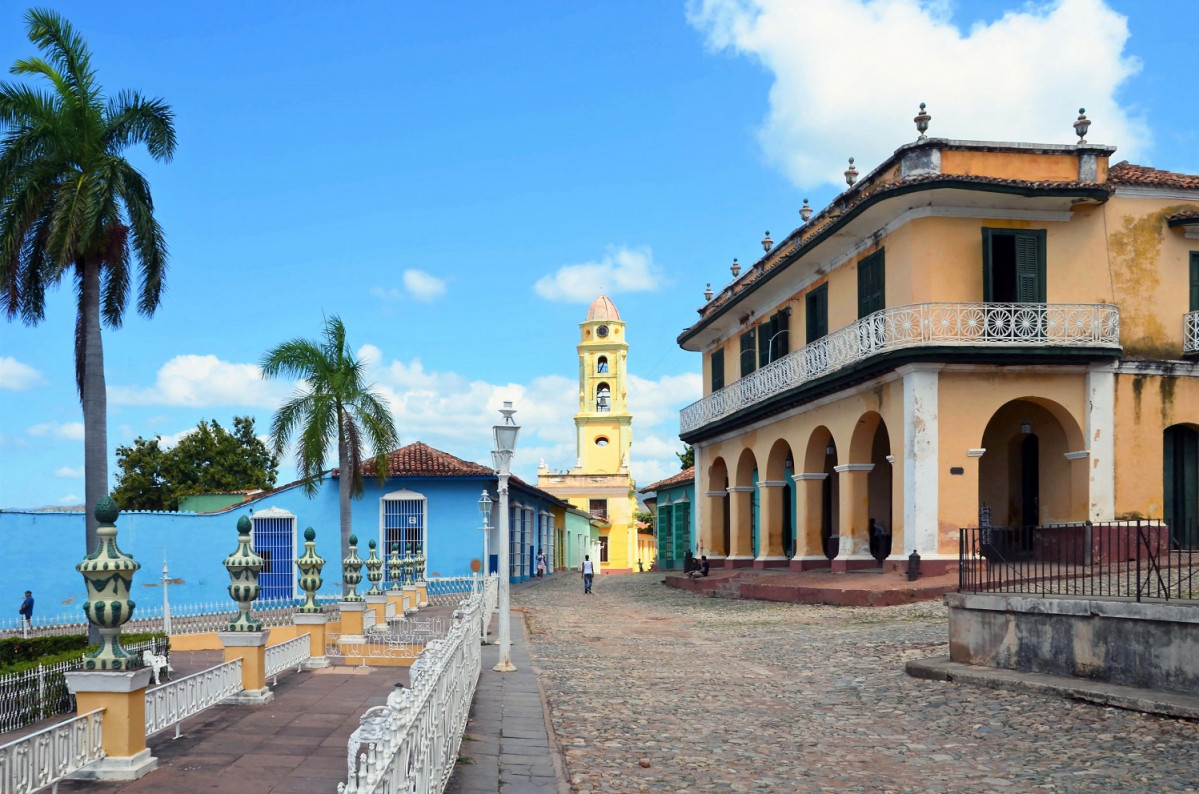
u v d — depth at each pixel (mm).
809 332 27453
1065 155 21641
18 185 18188
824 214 27359
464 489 33875
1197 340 21859
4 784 6055
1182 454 22312
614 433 72125
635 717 10367
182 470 48688
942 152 21312
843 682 12398
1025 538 13055
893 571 21500
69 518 26859
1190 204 22516
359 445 28578
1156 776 7562
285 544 31859
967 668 11773
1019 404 23688
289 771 7375
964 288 21375
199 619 21672
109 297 20016
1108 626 10289
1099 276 21891
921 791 7539
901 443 21562
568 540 59656
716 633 18516
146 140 19422
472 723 9578
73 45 18688
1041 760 8250
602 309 73125
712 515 35875
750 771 8148
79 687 7164
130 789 6836
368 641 15250
